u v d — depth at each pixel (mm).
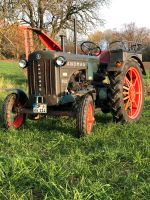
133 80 4328
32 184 2164
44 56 3584
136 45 4402
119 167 2506
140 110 4281
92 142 3150
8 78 13320
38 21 15117
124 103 4020
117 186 2150
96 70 4137
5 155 2729
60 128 3811
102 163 2541
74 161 2523
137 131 3570
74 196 1882
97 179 2219
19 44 14258
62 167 2410
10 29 13297
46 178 2240
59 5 15078
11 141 3168
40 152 2906
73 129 3734
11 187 2066
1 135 3469
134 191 2018
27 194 2018
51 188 2043
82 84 3832
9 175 2299
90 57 4078
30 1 14469
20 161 2422
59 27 15555
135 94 4289
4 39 14086
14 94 3740
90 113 3500
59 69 3588
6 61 26578
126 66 3973
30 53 3676
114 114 3873
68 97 3572
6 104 3660
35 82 3643
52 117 4348
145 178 2301
